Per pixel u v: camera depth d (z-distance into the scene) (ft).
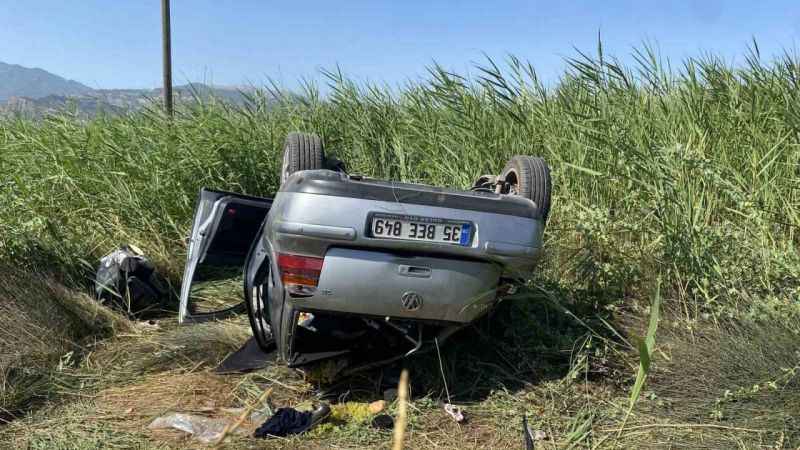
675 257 16.61
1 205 19.86
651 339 7.59
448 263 11.62
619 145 18.79
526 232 11.88
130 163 23.49
